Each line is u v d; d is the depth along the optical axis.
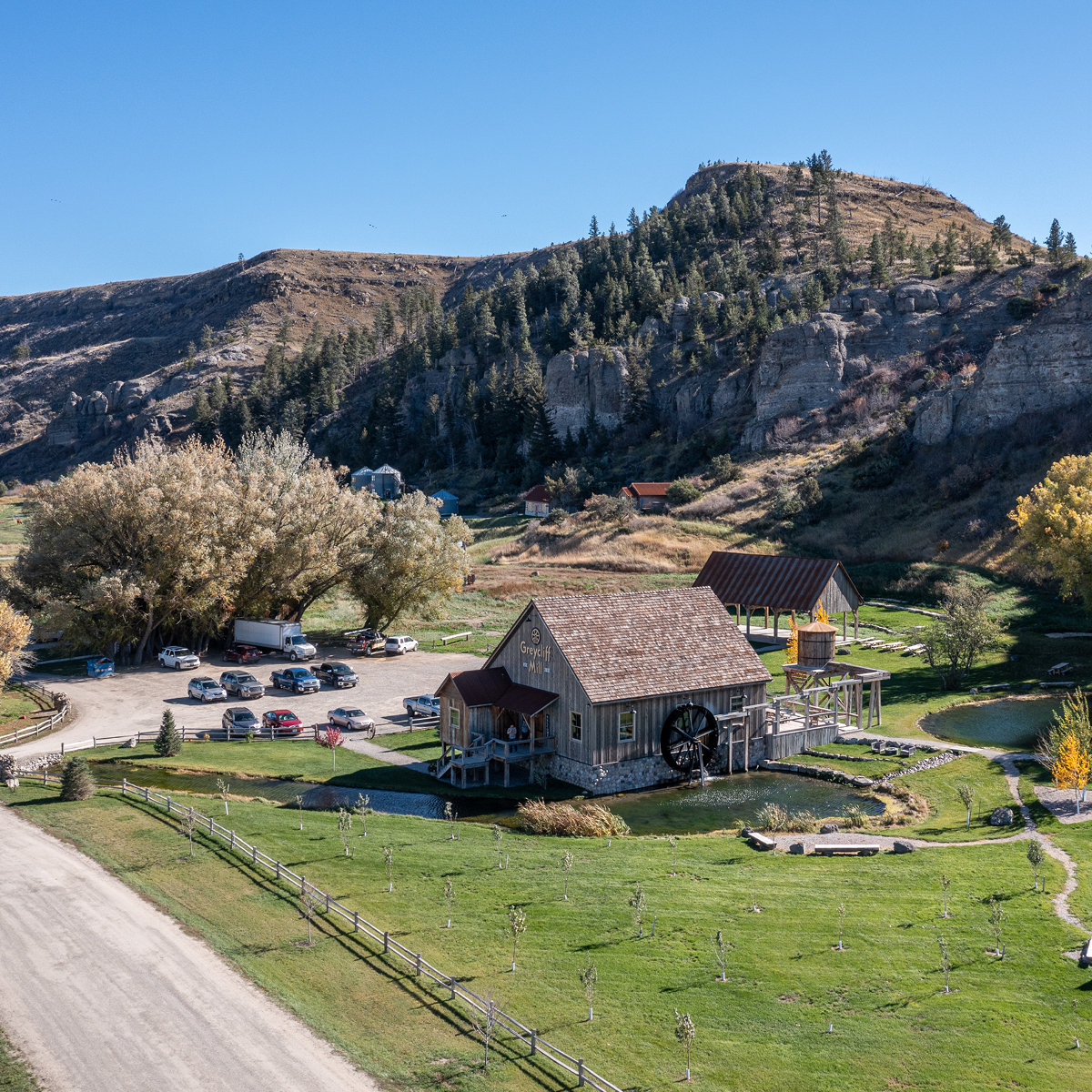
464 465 188.88
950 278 158.25
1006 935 21.95
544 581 98.25
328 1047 18.28
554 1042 18.20
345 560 77.38
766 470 129.12
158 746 44.00
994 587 80.00
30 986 20.77
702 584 77.12
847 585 72.00
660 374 173.00
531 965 21.31
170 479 69.94
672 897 25.06
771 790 39.62
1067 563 60.34
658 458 153.50
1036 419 102.62
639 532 116.19
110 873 27.42
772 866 27.81
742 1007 19.16
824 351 141.50
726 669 43.53
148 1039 18.59
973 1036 17.75
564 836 32.00
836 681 50.44
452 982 20.08
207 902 25.30
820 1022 18.50
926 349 142.50
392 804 37.38
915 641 69.50
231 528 71.81
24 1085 17.08
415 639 77.44
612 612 43.53
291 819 33.06
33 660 64.62
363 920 23.56
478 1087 16.88
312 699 56.84
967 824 31.88
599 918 23.77
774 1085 16.56
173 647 68.00
